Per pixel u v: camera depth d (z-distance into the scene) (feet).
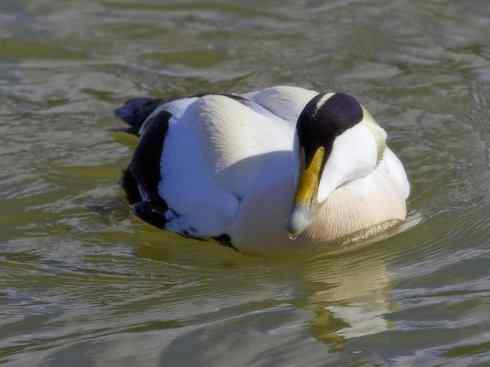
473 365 28.53
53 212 39.63
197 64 49.75
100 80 48.55
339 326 31.09
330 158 33.30
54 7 53.52
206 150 36.91
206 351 29.99
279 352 29.81
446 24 52.01
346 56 49.75
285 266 35.53
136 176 39.75
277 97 38.27
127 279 35.12
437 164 41.42
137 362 29.58
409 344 29.81
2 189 40.81
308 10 53.36
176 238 37.78
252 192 35.63
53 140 43.93
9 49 50.62
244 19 52.95
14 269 35.94
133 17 53.06
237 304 32.89
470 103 45.80
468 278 33.91
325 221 35.35
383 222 36.32
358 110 33.99
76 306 33.37
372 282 34.06
